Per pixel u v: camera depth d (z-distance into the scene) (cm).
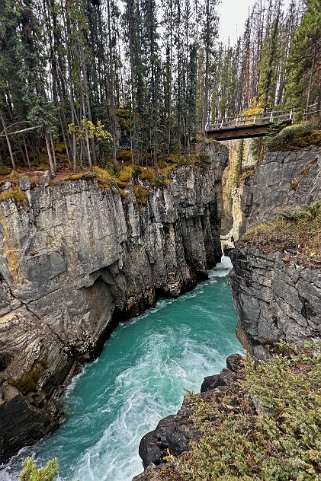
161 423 1070
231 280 1717
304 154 1991
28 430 1420
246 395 986
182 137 3816
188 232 3506
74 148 2334
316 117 2405
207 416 943
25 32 1956
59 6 2122
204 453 765
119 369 1972
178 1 3216
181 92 3603
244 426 827
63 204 2011
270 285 1405
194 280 3472
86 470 1298
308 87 2741
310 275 1163
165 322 2589
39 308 1870
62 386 1803
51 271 1928
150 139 3272
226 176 5772
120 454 1356
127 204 2600
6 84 2241
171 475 787
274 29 3688
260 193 2342
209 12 3391
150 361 2020
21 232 1825
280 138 2189
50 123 2127
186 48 3431
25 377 1590
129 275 2677
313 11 2547
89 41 2942
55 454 1391
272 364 1009
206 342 2206
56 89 2484
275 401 810
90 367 2027
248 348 1823
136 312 2723
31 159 2738
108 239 2286
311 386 831
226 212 5728
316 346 1031
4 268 1762
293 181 2036
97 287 2366
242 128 3256
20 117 2395
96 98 3136
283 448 691
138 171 2967
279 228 1495
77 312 2064
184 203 3294
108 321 2414
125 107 3862
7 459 1379
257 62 5731
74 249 2056
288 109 3014
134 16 2903
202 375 1822
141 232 2797
